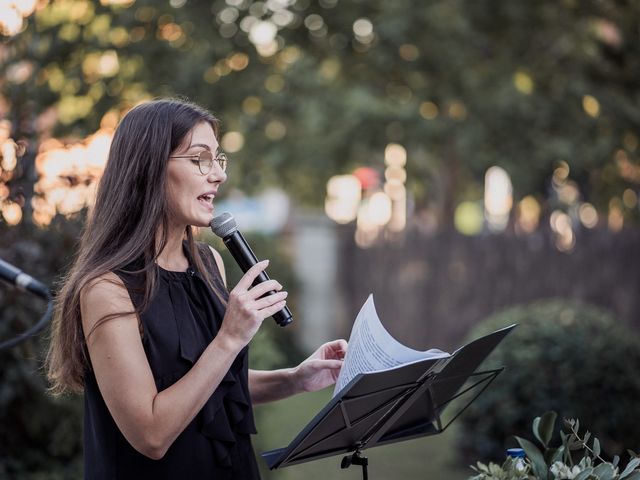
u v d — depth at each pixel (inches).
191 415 118.2
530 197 601.3
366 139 557.0
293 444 121.4
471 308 564.4
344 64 507.8
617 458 127.6
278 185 677.3
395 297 598.9
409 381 123.5
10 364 256.4
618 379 306.3
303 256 623.8
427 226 587.2
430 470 344.5
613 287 518.3
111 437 124.6
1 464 260.1
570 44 518.3
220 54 445.7
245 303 119.6
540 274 540.4
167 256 131.3
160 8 423.5
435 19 480.7
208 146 128.0
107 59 426.0
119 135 128.5
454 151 572.7
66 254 260.1
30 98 281.1
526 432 312.2
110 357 118.5
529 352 313.1
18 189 263.0
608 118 534.9
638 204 622.5
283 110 520.1
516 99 516.7
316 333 621.0
